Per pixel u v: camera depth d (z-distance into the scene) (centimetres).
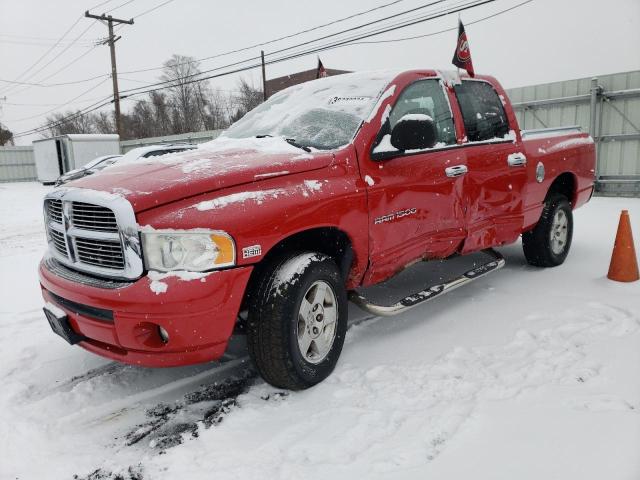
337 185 308
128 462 244
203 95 4916
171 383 323
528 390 282
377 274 347
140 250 252
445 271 529
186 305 249
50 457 252
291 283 279
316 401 285
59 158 2633
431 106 394
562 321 383
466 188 401
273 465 230
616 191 1201
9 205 1770
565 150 536
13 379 337
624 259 473
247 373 335
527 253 537
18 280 623
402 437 245
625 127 1173
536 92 1304
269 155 308
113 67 2803
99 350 281
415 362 327
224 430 261
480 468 219
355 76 403
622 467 215
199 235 254
